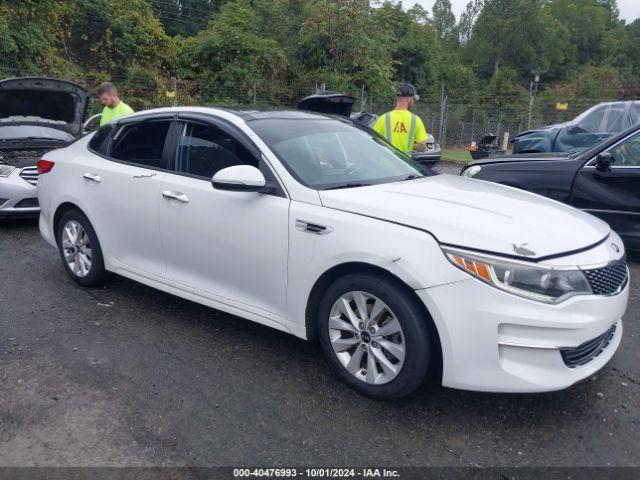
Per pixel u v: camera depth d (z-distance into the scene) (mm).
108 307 4270
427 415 2877
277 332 3857
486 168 6227
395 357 2844
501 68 69500
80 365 3361
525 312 2543
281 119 3863
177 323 3988
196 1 39656
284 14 31250
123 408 2912
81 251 4609
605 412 2926
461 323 2613
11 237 6387
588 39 79812
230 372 3299
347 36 26375
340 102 7043
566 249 2705
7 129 7559
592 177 5559
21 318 4047
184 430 2729
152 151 4062
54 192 4703
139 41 23766
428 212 2869
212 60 25578
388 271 2762
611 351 2941
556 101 21828
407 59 37656
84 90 7895
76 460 2502
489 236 2660
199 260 3680
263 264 3305
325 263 2992
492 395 3068
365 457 2547
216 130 3721
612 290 2783
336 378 3236
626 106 8766
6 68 17469
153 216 3891
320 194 3127
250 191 3215
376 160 3869
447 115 22188
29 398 2994
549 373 2604
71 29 22141
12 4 18328
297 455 2553
